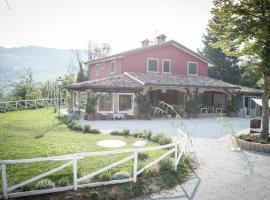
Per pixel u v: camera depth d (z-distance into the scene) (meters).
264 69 12.08
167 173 8.20
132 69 27.17
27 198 6.02
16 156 9.21
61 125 17.42
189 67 30.14
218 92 29.89
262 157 10.56
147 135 13.64
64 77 43.56
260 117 28.33
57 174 7.48
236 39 13.11
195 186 7.48
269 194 6.95
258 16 11.81
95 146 11.24
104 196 6.48
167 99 28.44
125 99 23.16
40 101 34.25
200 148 11.95
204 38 43.09
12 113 25.80
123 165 8.45
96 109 21.92
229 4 12.33
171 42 28.50
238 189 7.26
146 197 6.72
